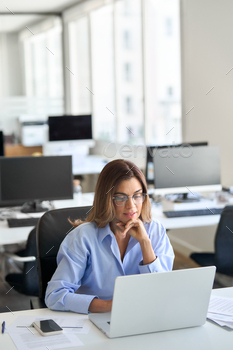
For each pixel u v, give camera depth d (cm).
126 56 596
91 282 164
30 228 299
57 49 859
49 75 891
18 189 325
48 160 329
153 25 522
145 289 130
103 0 652
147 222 173
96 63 720
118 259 163
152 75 532
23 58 966
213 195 369
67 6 786
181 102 461
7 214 334
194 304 137
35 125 664
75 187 396
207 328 139
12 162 323
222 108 395
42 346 126
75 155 569
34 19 870
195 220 310
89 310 150
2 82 974
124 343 128
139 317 132
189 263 430
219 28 390
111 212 161
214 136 410
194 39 429
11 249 417
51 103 802
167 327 137
